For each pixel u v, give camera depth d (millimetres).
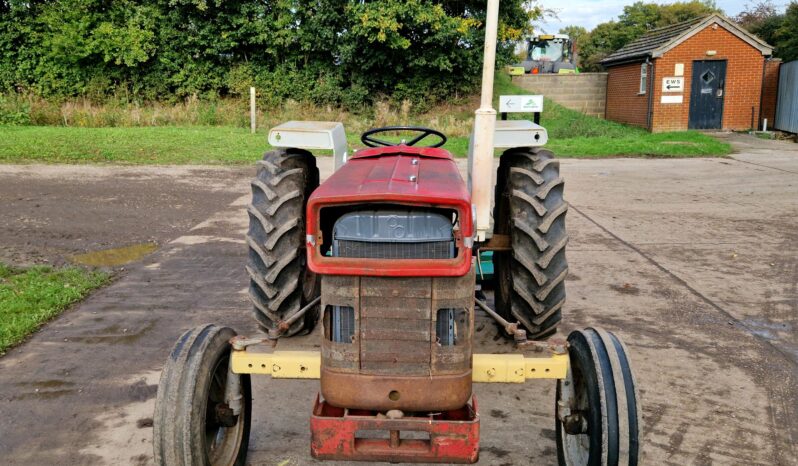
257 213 4109
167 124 21875
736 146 18641
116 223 8891
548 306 4062
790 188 12062
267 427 3947
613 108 25594
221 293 6262
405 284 2771
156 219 9195
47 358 4828
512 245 4074
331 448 2812
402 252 2805
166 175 12703
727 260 7586
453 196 2736
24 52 24109
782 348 5172
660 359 4953
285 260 4051
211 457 3189
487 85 3307
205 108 23516
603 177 13531
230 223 9047
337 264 2770
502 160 4523
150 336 5242
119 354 4906
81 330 5355
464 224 2740
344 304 2803
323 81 25531
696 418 4102
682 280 6844
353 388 2828
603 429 2818
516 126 4207
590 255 7785
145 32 24172
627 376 2891
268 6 25484
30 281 6332
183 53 25094
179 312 5762
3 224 8602
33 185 11203
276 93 25312
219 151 15742
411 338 2797
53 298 5898
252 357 3055
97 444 3734
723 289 6566
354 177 3072
